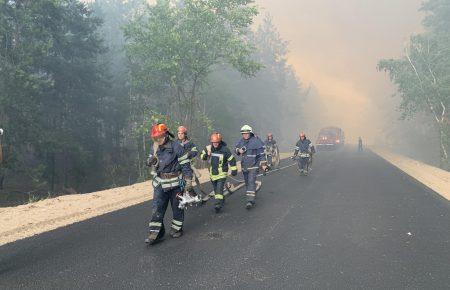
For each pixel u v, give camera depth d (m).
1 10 22.83
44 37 25.62
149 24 26.55
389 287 4.24
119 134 39.22
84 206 9.28
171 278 4.54
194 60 26.67
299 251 5.54
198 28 27.19
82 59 33.56
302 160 16.22
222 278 4.52
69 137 28.66
